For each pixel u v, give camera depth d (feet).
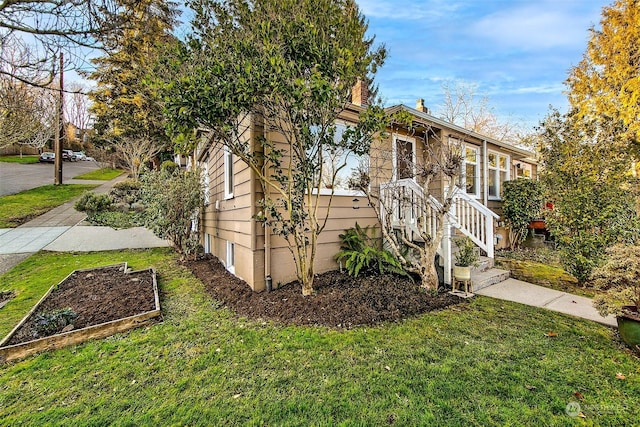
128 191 48.29
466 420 6.54
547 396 7.30
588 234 16.81
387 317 12.23
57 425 6.66
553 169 18.52
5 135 29.81
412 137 24.93
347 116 19.20
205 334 11.10
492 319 12.16
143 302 14.01
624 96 32.01
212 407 7.13
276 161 14.01
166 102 11.64
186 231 25.23
